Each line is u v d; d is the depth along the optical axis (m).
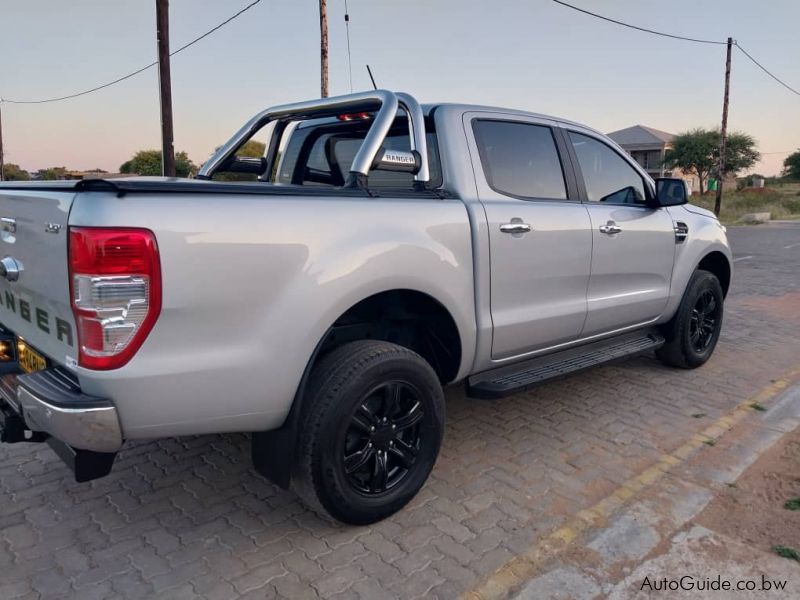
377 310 3.21
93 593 2.44
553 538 2.78
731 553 2.65
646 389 4.73
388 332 3.33
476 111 3.51
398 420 2.90
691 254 4.79
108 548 2.74
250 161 4.33
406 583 2.49
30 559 2.65
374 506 2.83
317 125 4.13
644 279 4.41
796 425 4.02
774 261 13.37
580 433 3.92
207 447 3.73
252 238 2.38
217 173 4.19
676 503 3.06
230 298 2.35
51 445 2.60
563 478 3.34
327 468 2.64
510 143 3.62
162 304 2.21
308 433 2.61
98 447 2.25
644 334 4.69
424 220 2.96
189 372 2.30
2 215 2.74
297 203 2.55
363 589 2.46
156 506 3.08
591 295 3.98
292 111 3.74
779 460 3.52
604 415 4.21
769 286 9.85
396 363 2.78
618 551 2.67
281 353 2.48
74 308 2.19
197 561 2.64
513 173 3.59
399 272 2.81
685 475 3.35
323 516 2.94
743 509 3.00
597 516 2.95
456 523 2.91
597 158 4.18
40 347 2.60
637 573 2.53
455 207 3.13
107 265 2.12
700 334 5.14
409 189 3.13
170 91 13.30
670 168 55.31
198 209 2.28
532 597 2.40
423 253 2.92
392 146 3.63
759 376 5.05
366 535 2.82
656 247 4.43
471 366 3.37
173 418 2.34
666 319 4.80
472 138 3.41
